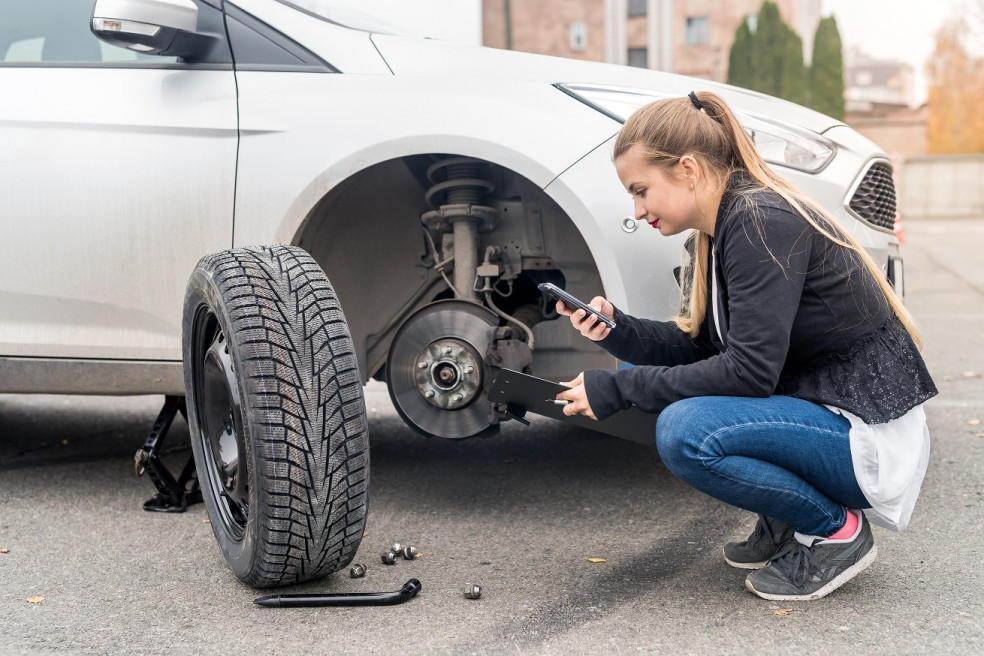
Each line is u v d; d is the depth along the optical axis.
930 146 29.09
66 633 1.79
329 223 2.52
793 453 1.78
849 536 1.86
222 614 1.87
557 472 2.91
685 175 1.78
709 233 1.85
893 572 2.03
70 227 2.51
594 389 1.87
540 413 2.09
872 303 1.77
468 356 2.31
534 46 26.92
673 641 1.71
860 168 2.50
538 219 2.45
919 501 2.52
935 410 3.65
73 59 2.65
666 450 1.82
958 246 13.13
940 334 5.75
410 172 2.53
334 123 2.35
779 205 1.74
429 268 2.60
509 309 2.67
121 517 2.53
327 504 1.82
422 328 2.35
